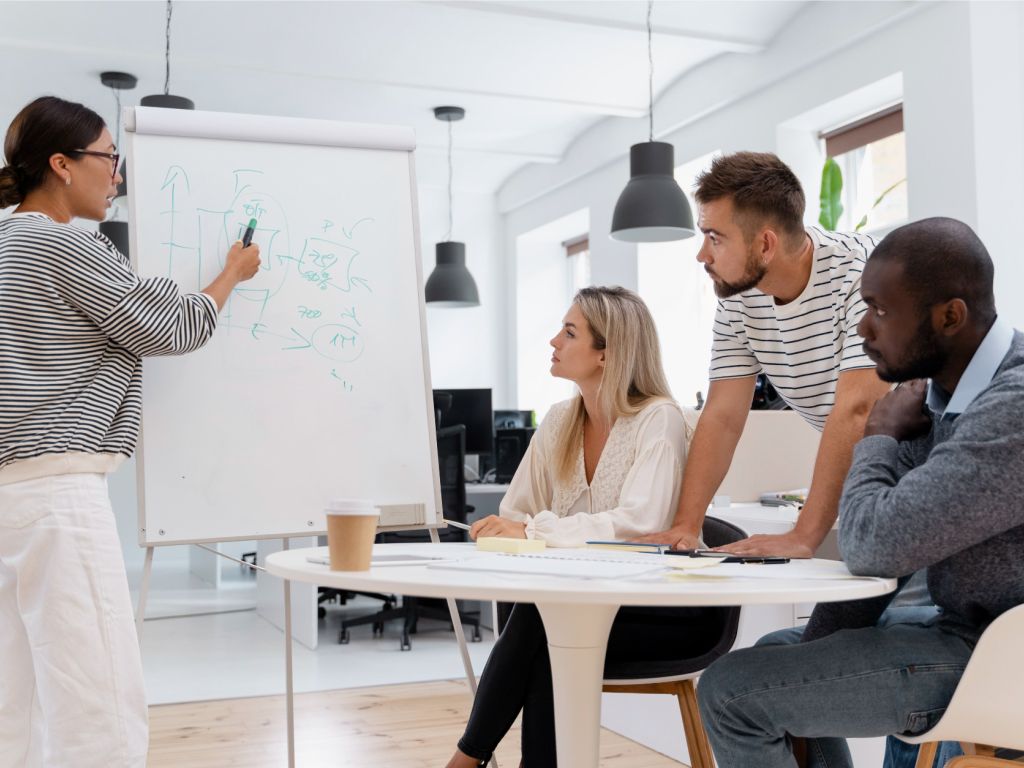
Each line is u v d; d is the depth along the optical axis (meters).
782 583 1.18
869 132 5.07
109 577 1.82
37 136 1.93
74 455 1.79
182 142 2.16
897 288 1.33
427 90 5.96
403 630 4.52
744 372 2.09
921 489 1.24
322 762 2.81
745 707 1.38
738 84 5.48
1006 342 1.34
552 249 8.28
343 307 2.18
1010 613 1.22
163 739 3.04
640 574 1.21
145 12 4.86
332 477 2.09
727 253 1.82
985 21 4.20
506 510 2.24
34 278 1.78
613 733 3.18
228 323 2.09
